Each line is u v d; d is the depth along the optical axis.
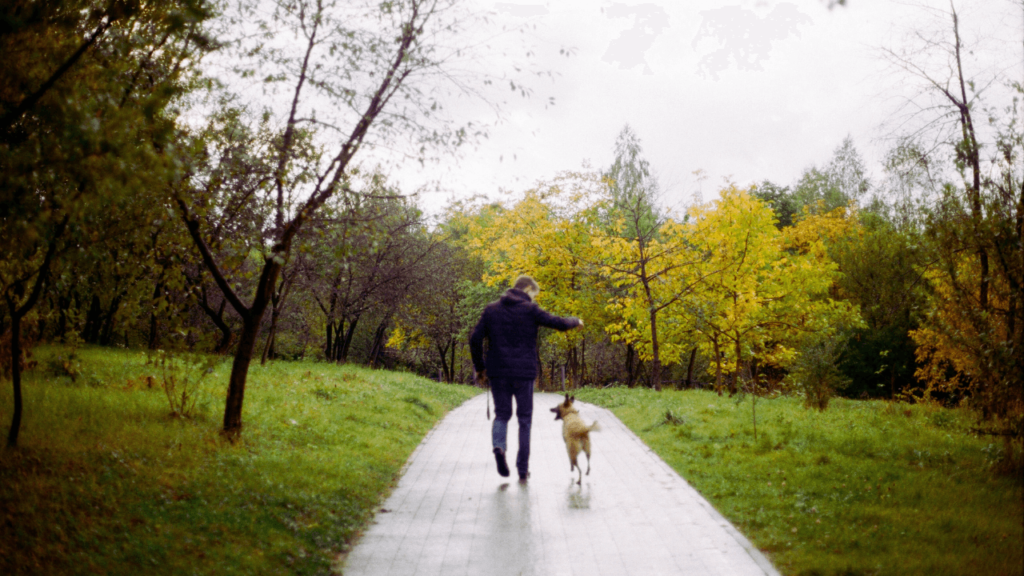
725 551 5.12
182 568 4.36
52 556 4.19
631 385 39.03
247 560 4.66
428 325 31.41
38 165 4.40
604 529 5.71
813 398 14.30
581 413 14.87
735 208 21.48
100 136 4.36
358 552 5.22
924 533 5.32
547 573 4.72
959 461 8.18
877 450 8.83
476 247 30.81
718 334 23.42
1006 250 7.90
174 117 6.70
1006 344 7.63
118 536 4.63
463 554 5.14
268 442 8.30
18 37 4.82
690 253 22.34
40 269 6.10
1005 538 5.25
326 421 10.16
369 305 27.03
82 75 5.11
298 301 25.92
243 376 8.23
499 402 7.43
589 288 26.55
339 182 7.56
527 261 26.88
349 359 43.22
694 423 11.53
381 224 8.32
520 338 7.44
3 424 7.19
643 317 22.69
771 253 21.95
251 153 7.93
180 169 4.86
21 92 5.00
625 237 24.03
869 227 29.75
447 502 6.67
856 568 4.57
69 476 5.60
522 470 7.60
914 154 12.04
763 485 7.03
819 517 5.80
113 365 13.29
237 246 8.19
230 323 26.30
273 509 5.73
